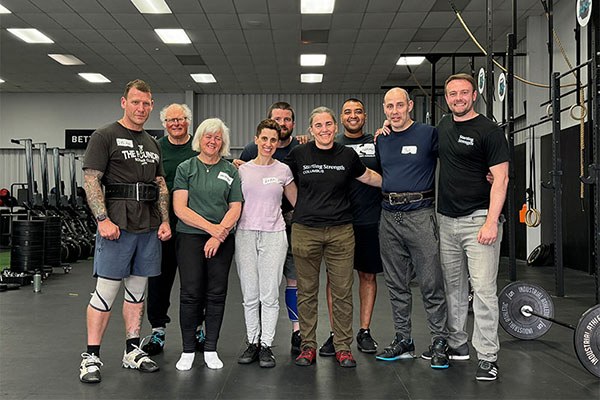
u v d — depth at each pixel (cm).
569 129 837
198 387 283
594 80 447
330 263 325
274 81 1370
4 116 1516
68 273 814
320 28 968
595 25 477
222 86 1427
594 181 407
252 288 326
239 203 320
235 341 388
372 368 317
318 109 323
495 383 291
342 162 321
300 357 323
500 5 861
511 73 634
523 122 1037
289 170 331
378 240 349
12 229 705
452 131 306
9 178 1521
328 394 273
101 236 297
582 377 303
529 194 752
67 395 272
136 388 282
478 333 301
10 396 270
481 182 302
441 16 909
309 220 320
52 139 1517
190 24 948
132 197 302
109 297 303
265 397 269
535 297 384
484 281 299
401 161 321
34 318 473
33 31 991
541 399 267
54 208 877
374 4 857
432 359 319
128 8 876
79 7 873
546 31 915
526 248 959
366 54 1132
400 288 336
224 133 323
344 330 324
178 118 356
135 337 320
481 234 291
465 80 298
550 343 377
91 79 1357
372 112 1509
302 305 328
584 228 796
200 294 316
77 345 376
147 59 1175
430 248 317
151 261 312
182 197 315
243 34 1002
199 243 314
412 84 1398
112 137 300
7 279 676
